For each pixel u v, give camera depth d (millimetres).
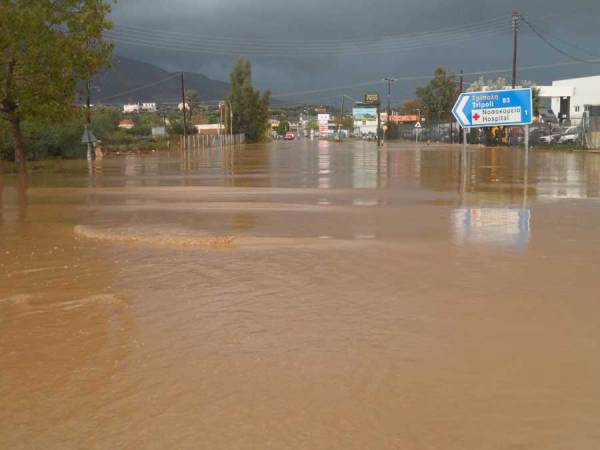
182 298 7527
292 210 15484
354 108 166875
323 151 61969
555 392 4816
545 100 94188
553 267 8852
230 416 4496
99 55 33000
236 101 123125
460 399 4715
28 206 17219
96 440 4207
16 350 5867
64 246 10992
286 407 4621
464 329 6258
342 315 6762
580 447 4031
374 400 4715
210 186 22844
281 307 7098
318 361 5480
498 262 9211
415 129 104188
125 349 5848
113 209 16297
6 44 29422
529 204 16203
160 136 81125
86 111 42469
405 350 5711
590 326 6301
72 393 4922
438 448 4035
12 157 45938
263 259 9664
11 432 4332
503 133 68750
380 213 14695
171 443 4145
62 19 31578
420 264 9148
